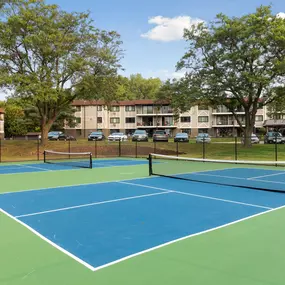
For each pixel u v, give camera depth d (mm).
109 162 21812
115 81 28266
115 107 66875
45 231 5660
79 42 26156
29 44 23766
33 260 4309
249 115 27922
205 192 9727
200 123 65500
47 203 8148
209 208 7492
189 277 3752
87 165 19516
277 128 56438
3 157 25531
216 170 16656
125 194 9414
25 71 24875
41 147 28625
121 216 6723
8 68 24859
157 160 23547
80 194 9469
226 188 10516
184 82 25828
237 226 5934
